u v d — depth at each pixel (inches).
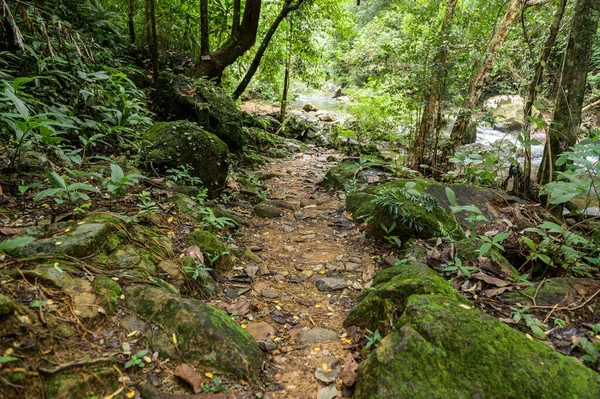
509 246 125.5
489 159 186.1
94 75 166.9
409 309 78.1
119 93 180.7
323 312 103.3
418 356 67.4
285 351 86.0
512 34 238.4
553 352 69.2
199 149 174.1
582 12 156.1
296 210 183.3
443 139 306.2
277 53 421.7
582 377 64.3
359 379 70.1
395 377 64.9
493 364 66.1
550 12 220.2
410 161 277.3
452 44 232.8
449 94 249.0
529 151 189.9
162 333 74.4
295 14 380.8
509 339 70.4
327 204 193.8
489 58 241.6
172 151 166.4
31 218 97.7
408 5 263.7
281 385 75.1
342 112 538.6
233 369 72.4
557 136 168.4
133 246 97.4
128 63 280.4
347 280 119.5
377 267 126.1
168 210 129.4
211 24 358.9
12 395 54.4
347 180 219.9
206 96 267.0
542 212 159.6
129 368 67.2
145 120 184.5
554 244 114.4
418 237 136.8
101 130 165.3
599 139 104.3
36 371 58.7
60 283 75.4
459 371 65.5
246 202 188.9
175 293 87.4
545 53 182.9
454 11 267.9
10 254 78.7
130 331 73.4
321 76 497.4
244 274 119.1
